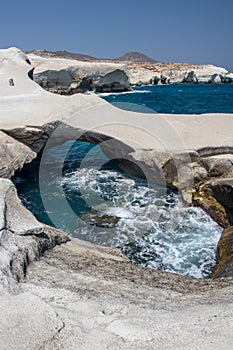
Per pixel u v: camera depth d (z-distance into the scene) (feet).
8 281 11.03
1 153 30.89
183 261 21.21
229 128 35.04
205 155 29.22
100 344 8.39
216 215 25.30
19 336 8.27
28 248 13.58
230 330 8.72
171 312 10.23
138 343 8.50
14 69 82.69
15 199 16.80
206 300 11.14
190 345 8.26
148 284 12.83
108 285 12.28
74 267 13.71
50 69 114.21
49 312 9.09
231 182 24.41
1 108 40.81
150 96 122.42
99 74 126.31
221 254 20.81
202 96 124.16
